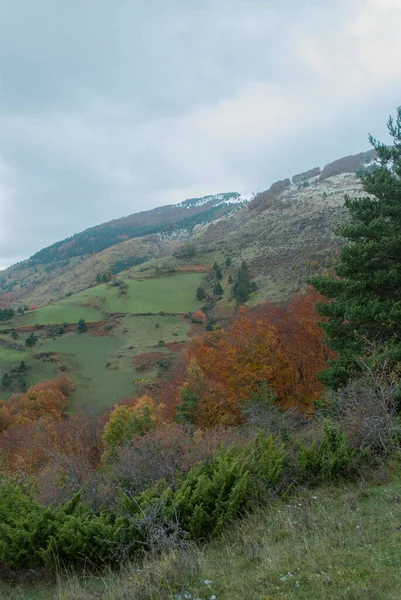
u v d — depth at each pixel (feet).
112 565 17.46
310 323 75.87
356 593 11.32
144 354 258.37
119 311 347.15
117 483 23.44
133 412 99.14
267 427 32.09
